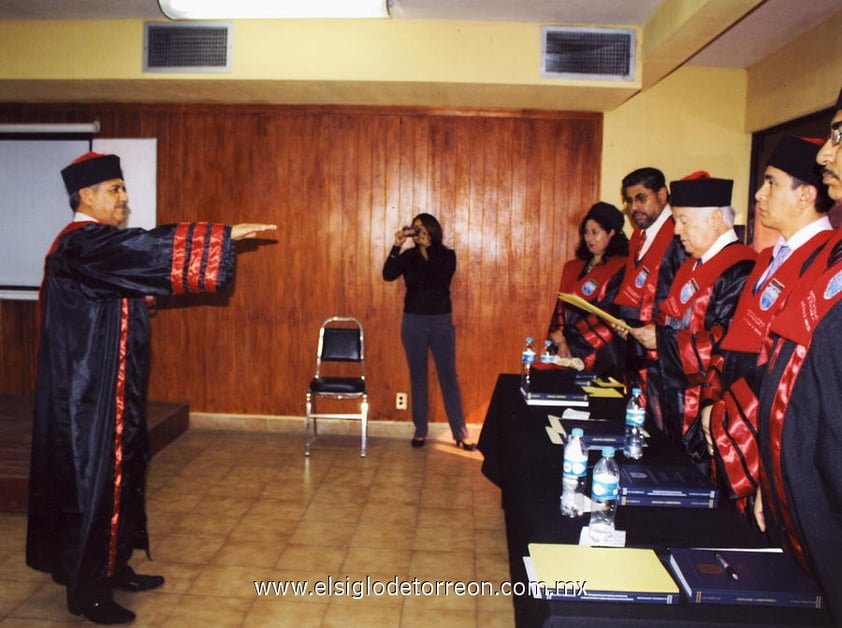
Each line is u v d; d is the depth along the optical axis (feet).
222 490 12.53
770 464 5.51
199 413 16.24
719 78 14.88
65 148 15.66
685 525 5.36
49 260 7.60
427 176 15.43
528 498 5.83
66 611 8.42
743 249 8.42
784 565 4.57
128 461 7.94
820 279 5.06
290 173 15.58
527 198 15.37
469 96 14.02
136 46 13.06
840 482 4.62
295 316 15.90
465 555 10.12
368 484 12.96
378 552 10.18
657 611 4.17
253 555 9.99
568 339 12.19
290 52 12.82
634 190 10.43
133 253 7.25
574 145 15.23
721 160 15.02
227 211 15.75
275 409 16.15
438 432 15.98
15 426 13.70
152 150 15.62
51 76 13.21
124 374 7.82
